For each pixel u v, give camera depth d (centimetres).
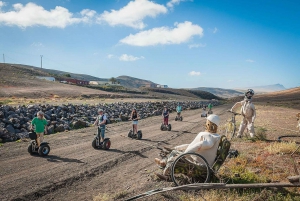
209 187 525
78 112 2122
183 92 17050
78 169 764
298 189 560
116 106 2933
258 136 1218
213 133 604
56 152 966
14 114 1536
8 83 6456
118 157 916
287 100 9869
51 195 579
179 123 2172
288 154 884
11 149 994
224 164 750
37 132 915
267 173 669
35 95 5144
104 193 582
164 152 689
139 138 1320
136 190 591
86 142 1173
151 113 2830
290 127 1691
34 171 735
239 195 537
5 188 606
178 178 628
